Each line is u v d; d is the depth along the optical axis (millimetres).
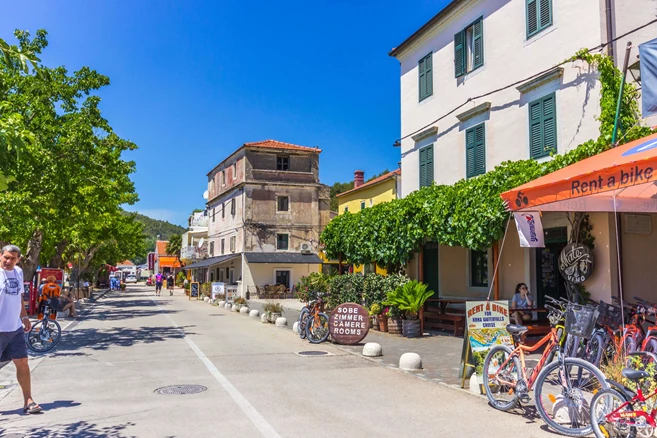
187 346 12969
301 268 39688
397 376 9125
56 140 18250
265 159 39594
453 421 6340
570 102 12125
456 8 16234
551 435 5797
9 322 6629
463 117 15781
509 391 6742
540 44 13117
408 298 14609
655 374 5883
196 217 64125
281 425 6180
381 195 32656
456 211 13164
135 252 67812
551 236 13414
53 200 18094
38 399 7500
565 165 10844
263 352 11938
